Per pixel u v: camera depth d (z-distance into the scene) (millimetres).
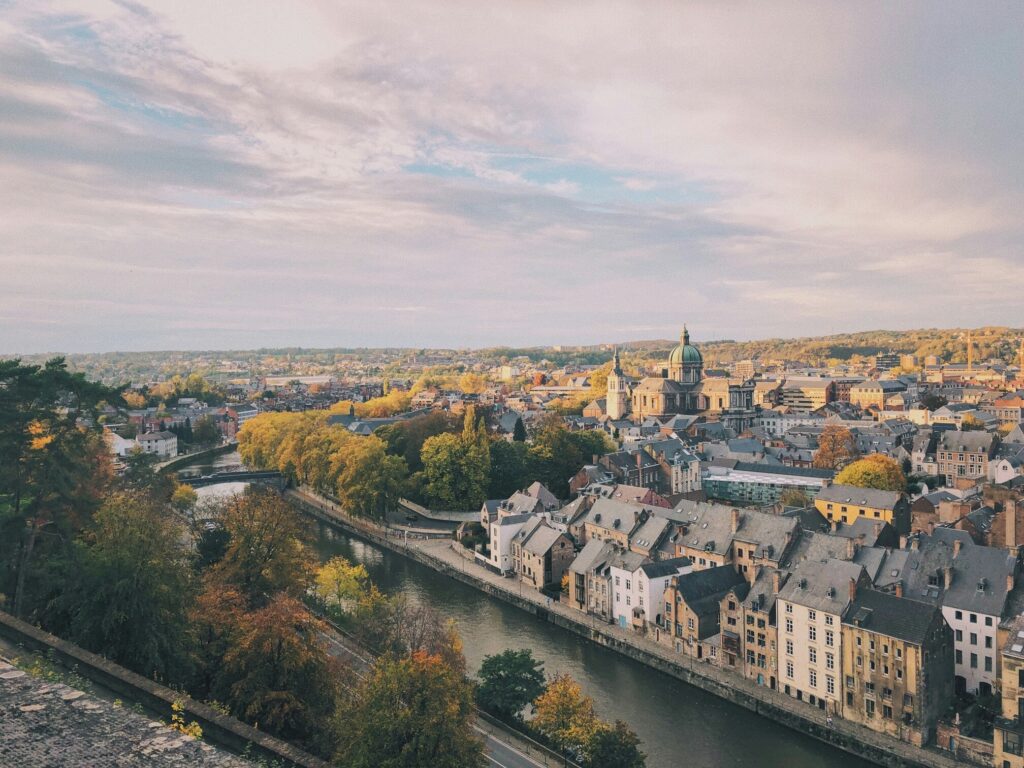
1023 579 108625
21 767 29844
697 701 114188
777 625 113312
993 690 105125
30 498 94750
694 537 146875
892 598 102500
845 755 99312
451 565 174375
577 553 161875
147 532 77812
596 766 84562
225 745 50781
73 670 54062
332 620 124938
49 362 88188
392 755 66062
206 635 82688
